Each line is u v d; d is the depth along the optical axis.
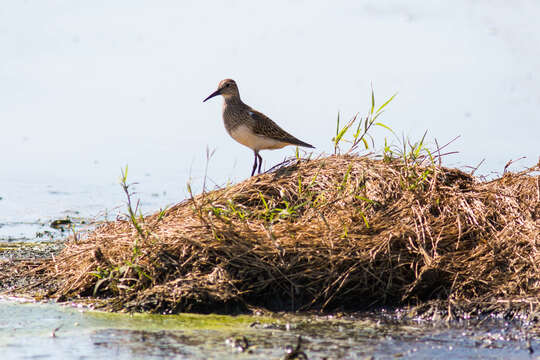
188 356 9.38
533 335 10.16
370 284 11.54
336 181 13.69
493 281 11.42
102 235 13.18
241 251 11.75
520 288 11.26
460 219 12.57
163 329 10.39
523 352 9.55
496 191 13.19
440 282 11.59
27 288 12.38
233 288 11.31
